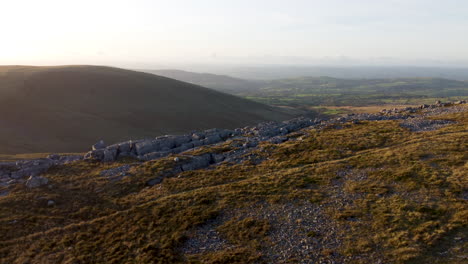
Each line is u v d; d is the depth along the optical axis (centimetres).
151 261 1891
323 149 3694
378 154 3219
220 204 2552
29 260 2031
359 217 2120
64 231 2350
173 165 3550
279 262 1767
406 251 1684
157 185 3112
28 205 2723
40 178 3188
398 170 2738
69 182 3234
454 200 2105
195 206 2550
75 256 2041
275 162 3466
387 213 2106
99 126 14212
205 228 2245
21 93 14688
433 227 1869
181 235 2159
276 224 2188
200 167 3625
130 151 4269
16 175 3381
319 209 2305
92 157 3991
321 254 1792
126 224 2383
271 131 4991
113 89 18625
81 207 2741
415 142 3488
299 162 3350
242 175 3186
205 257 1900
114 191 3025
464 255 1573
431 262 1573
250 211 2406
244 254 1880
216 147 4156
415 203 2172
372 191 2453
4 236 2292
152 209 2573
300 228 2098
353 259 1703
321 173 2947
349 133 4250
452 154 2881
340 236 1942
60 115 14038
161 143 4478
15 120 12475
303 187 2720
